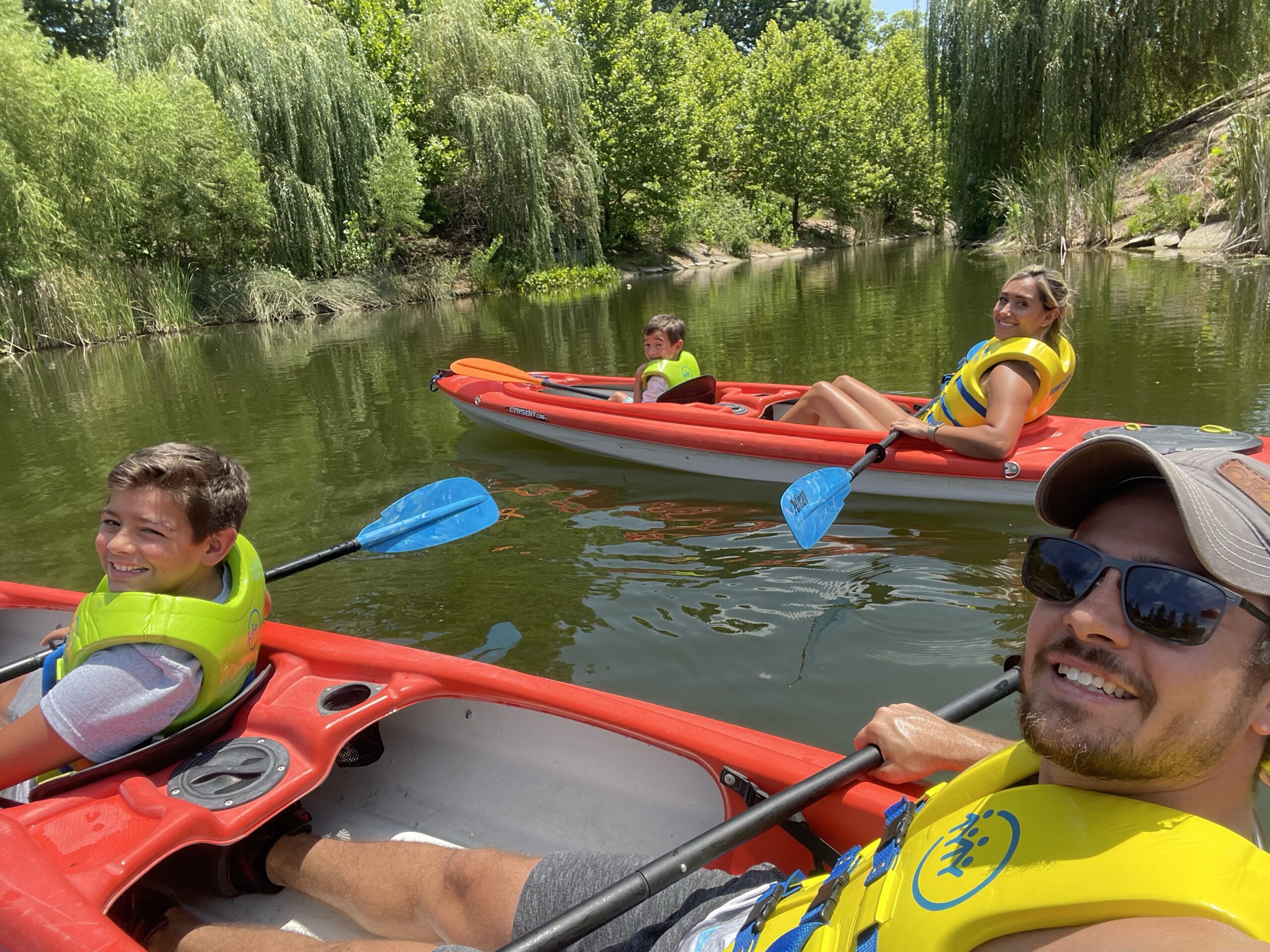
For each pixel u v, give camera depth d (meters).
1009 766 1.07
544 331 11.99
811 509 3.73
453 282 19.12
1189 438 2.42
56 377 9.91
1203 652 0.85
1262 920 0.75
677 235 25.08
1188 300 9.66
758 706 2.68
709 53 32.12
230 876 1.96
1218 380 6.03
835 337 9.49
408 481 5.10
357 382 8.44
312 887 1.90
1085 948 0.80
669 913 1.47
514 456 5.52
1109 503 0.97
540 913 1.53
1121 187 17.80
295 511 4.69
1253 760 0.91
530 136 18.95
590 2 23.11
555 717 2.23
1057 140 17.48
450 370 6.43
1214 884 0.77
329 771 2.06
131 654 1.92
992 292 12.49
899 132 35.69
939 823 1.05
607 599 3.45
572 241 20.95
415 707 2.43
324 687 2.24
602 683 2.86
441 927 1.68
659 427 4.99
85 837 1.77
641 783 2.13
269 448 6.04
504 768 2.31
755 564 3.72
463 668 2.26
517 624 3.29
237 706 2.16
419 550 4.07
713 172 29.64
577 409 5.42
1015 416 3.98
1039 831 0.91
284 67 16.16
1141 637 0.87
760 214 29.41
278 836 2.00
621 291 18.22
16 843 1.69
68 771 2.11
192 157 14.79
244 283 15.60
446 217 20.83
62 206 13.10
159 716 1.95
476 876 1.64
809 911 1.16
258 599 2.19
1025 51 18.42
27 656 2.71
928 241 30.77
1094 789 0.93
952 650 2.92
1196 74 17.88
